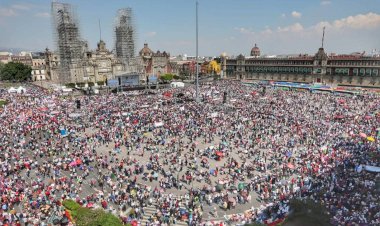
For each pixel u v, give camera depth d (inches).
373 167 1737.2
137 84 6013.8
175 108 3754.9
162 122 2967.5
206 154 2272.4
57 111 3472.0
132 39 7190.0
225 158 2213.3
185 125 2992.1
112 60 7170.3
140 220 1455.5
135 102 4104.3
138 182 1855.3
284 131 2706.7
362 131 2605.8
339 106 3673.7
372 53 5871.1
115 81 5708.7
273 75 7027.6
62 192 1690.5
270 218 1371.8
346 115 3171.8
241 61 7780.5
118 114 3395.7
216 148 2368.4
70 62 6496.1
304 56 6771.7
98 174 1966.0
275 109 3585.1
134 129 2866.6
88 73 6811.0
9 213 1421.0
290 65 6589.6
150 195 1685.5
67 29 6323.8
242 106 3818.9
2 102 4008.4
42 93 4982.8
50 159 2182.6
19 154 2223.2
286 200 1494.8
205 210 1530.5
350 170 1840.6
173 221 1434.5
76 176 1913.1
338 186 1610.5
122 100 4276.6
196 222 1408.7
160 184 1798.7
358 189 1582.2
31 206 1519.4
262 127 2866.6
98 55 6983.3
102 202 1551.4
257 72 7416.3
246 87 5703.7
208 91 5103.3
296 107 3656.5
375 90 4849.9
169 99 4372.5
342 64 5639.8
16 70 7509.8
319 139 2444.6
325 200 1469.0
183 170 2016.5
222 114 3383.4
